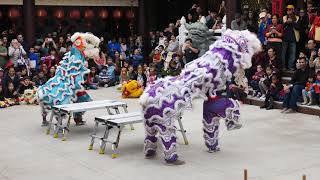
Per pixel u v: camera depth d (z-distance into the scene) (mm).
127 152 8789
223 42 8234
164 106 7816
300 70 12297
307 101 12234
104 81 18547
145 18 22547
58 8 22812
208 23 17375
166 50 17859
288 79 13633
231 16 15375
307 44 13633
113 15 23469
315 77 12156
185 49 16016
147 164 8008
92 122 11617
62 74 10906
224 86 8367
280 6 15617
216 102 8367
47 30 23344
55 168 7906
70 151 8961
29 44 18969
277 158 8172
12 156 8719
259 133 10070
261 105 13211
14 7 21984
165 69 16922
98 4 22812
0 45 17203
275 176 7180
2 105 14266
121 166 7922
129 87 15609
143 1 22359
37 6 22203
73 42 11016
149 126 8180
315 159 8078
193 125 11031
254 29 14961
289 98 12273
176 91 7934
